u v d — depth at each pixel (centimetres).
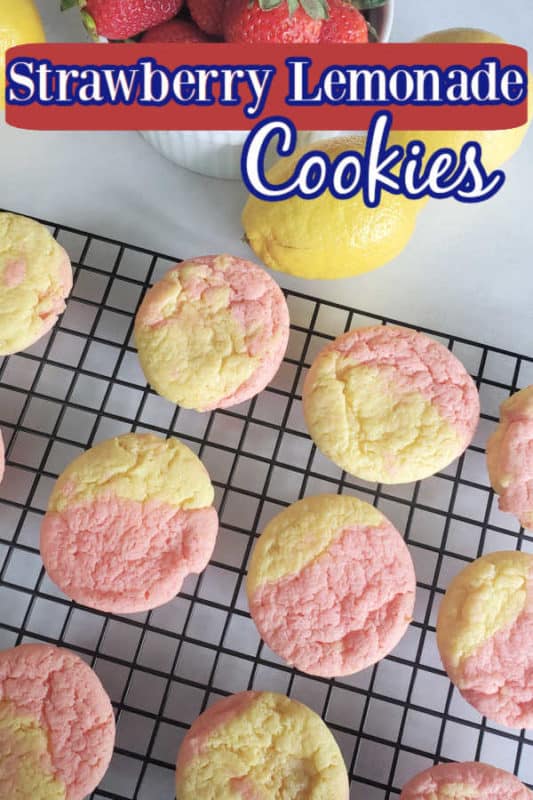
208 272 47
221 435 49
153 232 51
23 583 48
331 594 44
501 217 52
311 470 49
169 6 46
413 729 47
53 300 47
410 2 53
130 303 50
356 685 47
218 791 43
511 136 48
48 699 44
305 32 46
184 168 52
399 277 51
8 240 47
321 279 49
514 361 50
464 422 46
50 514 45
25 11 48
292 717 44
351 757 47
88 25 47
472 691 44
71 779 43
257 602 45
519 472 45
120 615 48
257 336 46
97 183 52
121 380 49
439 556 47
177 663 47
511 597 45
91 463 45
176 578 44
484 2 53
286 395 49
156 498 45
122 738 47
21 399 49
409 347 47
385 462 45
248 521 49
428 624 48
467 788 43
